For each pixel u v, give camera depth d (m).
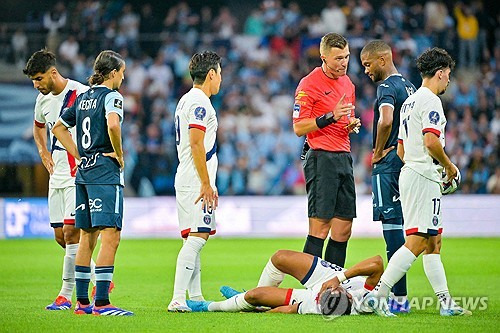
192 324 25.89
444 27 94.06
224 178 86.00
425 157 28.11
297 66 92.12
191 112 29.19
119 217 28.50
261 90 90.56
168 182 83.88
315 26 95.81
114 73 29.03
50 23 93.25
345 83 31.92
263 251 60.12
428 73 28.38
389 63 31.25
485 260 52.19
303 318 27.03
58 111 32.03
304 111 31.20
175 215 75.00
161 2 97.94
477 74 90.25
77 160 29.83
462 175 84.31
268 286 28.83
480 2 94.56
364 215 72.75
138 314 28.53
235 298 28.75
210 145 29.84
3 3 92.75
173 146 85.50
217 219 75.00
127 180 83.50
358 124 31.36
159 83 90.12
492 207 74.44
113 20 95.81
